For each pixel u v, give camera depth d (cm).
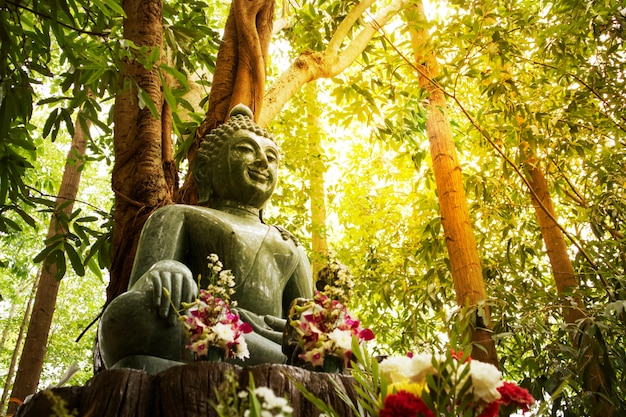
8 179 492
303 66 596
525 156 640
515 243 675
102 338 295
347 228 900
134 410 233
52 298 755
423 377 208
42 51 470
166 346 294
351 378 260
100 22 485
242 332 280
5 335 1161
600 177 640
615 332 511
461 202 626
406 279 748
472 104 800
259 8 560
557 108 653
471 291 570
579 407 477
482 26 635
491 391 202
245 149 412
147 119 462
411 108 696
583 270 628
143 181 439
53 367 1198
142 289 297
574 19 625
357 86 662
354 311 929
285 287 401
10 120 426
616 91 630
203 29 566
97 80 515
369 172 907
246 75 523
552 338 511
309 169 852
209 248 371
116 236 434
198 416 229
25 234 998
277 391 236
